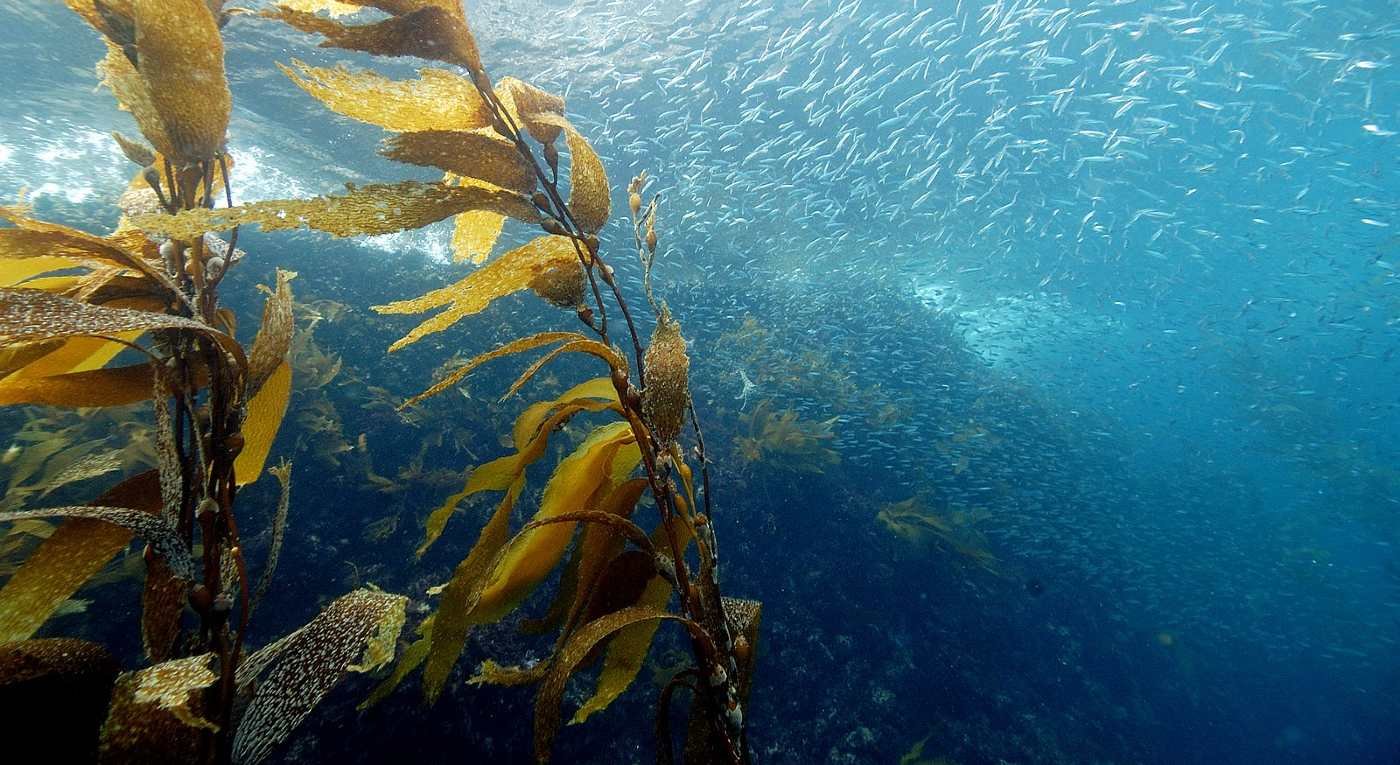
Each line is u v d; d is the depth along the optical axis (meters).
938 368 19.61
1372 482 22.12
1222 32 13.08
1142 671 14.39
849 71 14.33
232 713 0.73
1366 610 21.36
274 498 7.20
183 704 0.59
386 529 7.34
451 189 0.78
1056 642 12.64
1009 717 9.84
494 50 14.14
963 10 13.61
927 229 19.31
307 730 4.51
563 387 11.70
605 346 0.82
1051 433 19.94
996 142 15.77
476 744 5.05
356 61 12.88
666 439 0.78
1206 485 25.59
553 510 0.93
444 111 0.83
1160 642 15.63
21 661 0.63
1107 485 19.67
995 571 11.98
